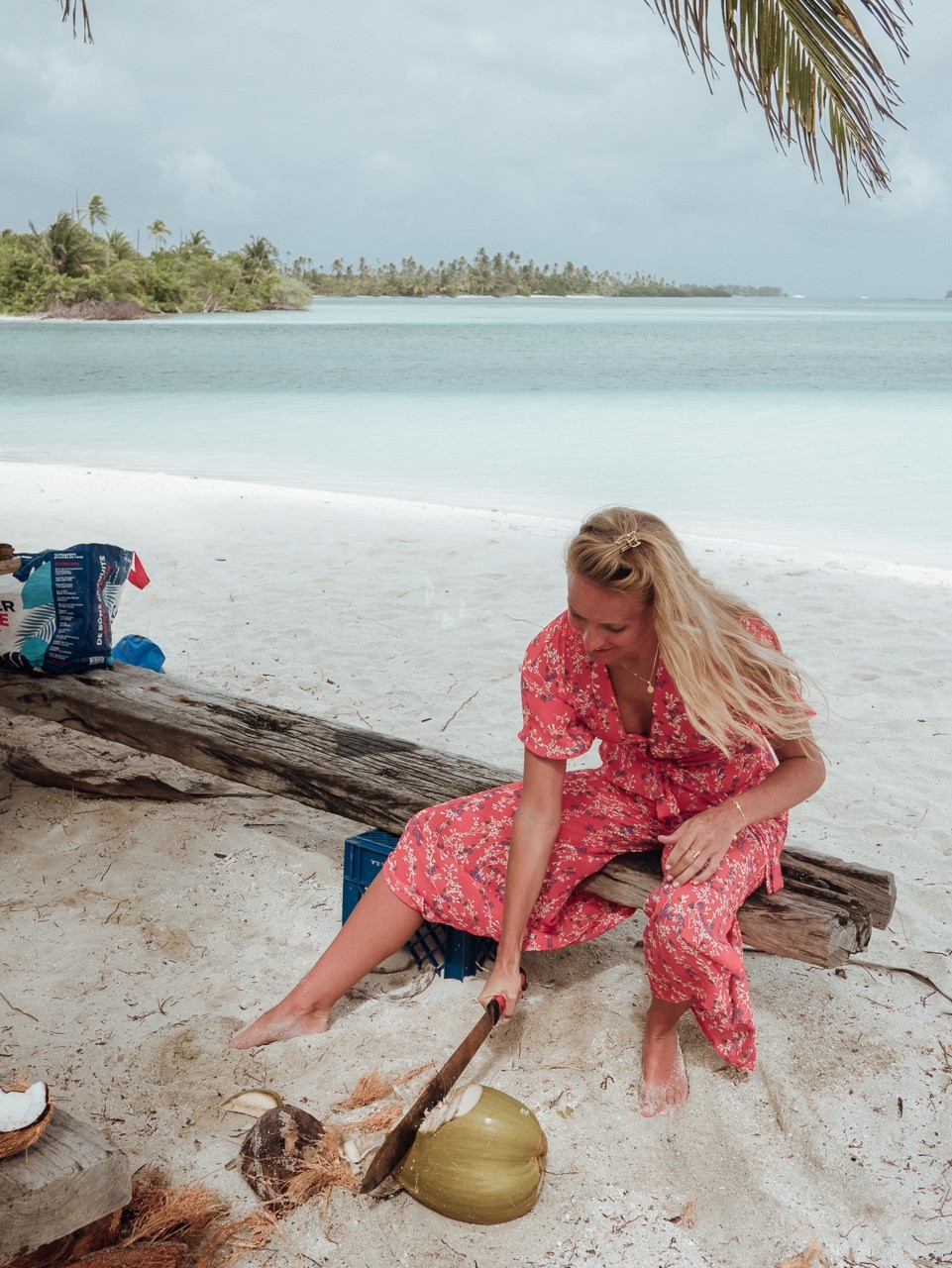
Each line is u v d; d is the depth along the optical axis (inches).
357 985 115.0
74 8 183.3
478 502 424.8
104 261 3885.3
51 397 868.6
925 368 1348.4
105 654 159.8
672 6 164.7
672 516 403.2
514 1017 109.3
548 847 101.8
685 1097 97.5
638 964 120.6
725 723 92.1
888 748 183.0
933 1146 93.1
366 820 125.6
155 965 117.6
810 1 158.6
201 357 1485.0
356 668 217.0
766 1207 85.9
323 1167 86.8
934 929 127.6
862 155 164.6
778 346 1972.2
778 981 116.5
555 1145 92.2
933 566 327.0
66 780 156.9
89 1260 73.4
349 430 660.7
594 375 1185.4
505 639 237.1
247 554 310.3
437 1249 81.6
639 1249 81.7
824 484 474.6
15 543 312.2
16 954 118.6
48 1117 69.9
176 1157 89.8
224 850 143.4
